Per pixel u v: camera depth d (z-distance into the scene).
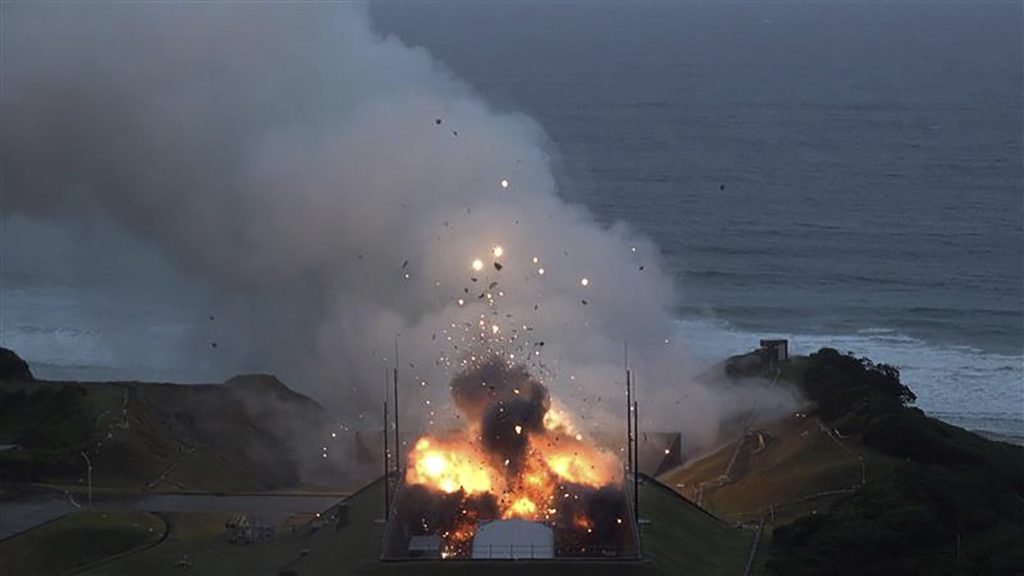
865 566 141.12
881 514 151.75
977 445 188.25
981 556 142.88
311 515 157.25
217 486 176.50
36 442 184.00
